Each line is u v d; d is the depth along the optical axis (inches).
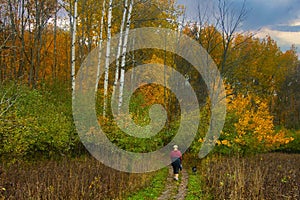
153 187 480.4
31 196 310.3
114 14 874.8
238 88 902.4
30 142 504.7
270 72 1469.0
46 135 542.3
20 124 462.0
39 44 915.4
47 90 696.4
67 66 1072.2
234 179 382.6
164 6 873.5
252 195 349.1
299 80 1822.1
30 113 538.3
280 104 1820.9
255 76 1384.1
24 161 515.2
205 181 483.2
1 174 376.8
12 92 551.5
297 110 1811.0
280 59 1627.7
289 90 1820.9
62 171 415.2
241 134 677.3
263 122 677.9
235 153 687.1
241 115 690.2
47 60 1136.8
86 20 896.9
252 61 1096.2
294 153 1405.0
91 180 373.7
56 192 329.4
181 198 420.2
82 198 327.0
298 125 1739.7
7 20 932.6
